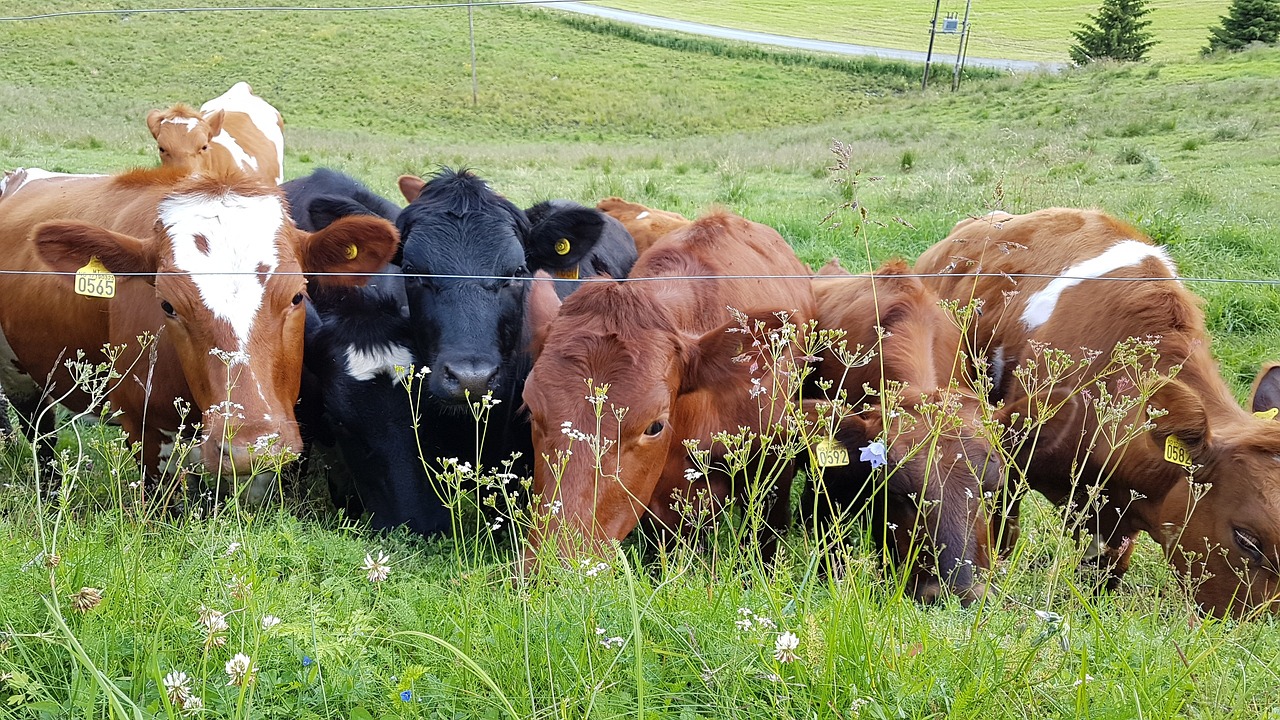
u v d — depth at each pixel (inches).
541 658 131.9
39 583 139.4
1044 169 658.2
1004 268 266.2
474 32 2310.5
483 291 222.2
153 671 115.0
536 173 776.3
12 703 119.9
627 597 145.8
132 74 1812.3
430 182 237.1
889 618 132.8
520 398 236.2
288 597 147.5
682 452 202.4
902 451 182.9
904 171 746.8
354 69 1980.8
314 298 226.8
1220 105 957.8
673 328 189.3
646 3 3078.2
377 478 223.5
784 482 224.1
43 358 242.8
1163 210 504.1
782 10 3083.2
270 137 620.1
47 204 251.9
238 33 2103.8
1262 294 374.9
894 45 2630.4
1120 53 2223.2
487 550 201.8
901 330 216.7
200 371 192.2
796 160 836.0
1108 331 228.8
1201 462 195.8
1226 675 138.6
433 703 127.9
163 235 194.4
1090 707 128.0
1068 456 227.3
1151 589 214.7
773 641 134.8
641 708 107.6
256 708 123.1
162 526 178.5
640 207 363.6
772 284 238.2
